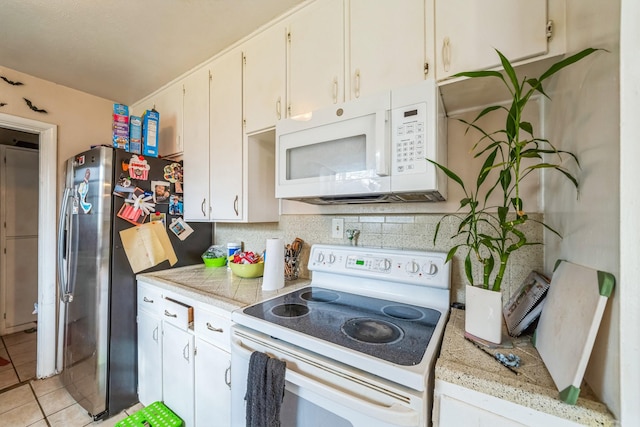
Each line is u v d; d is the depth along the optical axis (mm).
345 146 1130
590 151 638
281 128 1317
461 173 1236
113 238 1665
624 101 505
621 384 504
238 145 1673
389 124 1015
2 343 2631
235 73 1689
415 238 1342
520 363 716
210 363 1293
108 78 2066
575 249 722
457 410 680
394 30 1104
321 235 1653
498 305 807
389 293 1285
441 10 1002
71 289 1816
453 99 1132
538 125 1072
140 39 1627
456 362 726
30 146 3037
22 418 1646
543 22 839
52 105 2117
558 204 877
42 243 2074
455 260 1229
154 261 1850
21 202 2959
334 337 886
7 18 1434
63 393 1879
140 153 1854
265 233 1926
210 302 1300
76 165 1846
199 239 2137
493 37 908
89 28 1523
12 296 2877
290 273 1627
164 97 2195
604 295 533
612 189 539
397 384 716
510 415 622
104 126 2398
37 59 1817
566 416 562
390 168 1007
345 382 776
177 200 1998
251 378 909
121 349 1695
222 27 1530
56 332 2104
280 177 1312
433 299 1187
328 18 1296
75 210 1812
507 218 1122
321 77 1307
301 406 867
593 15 638
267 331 983
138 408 1717
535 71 917
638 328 491
